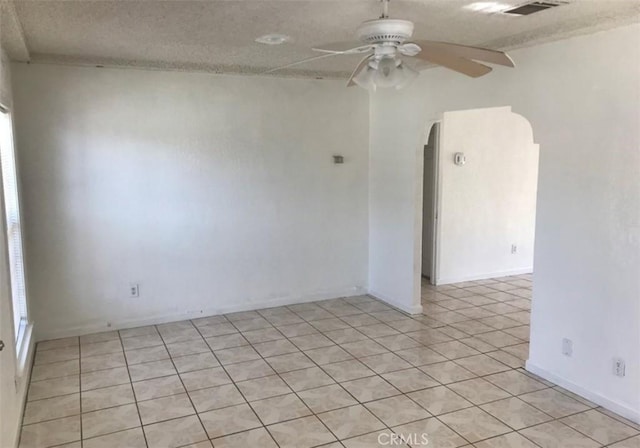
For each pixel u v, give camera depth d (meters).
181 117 4.55
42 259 4.20
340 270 5.51
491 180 6.29
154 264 4.62
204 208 4.75
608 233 3.02
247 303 5.08
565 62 3.19
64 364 3.80
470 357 3.91
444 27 3.10
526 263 6.71
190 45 3.64
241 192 4.89
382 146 5.23
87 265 4.37
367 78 2.48
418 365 3.76
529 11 2.76
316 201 5.27
